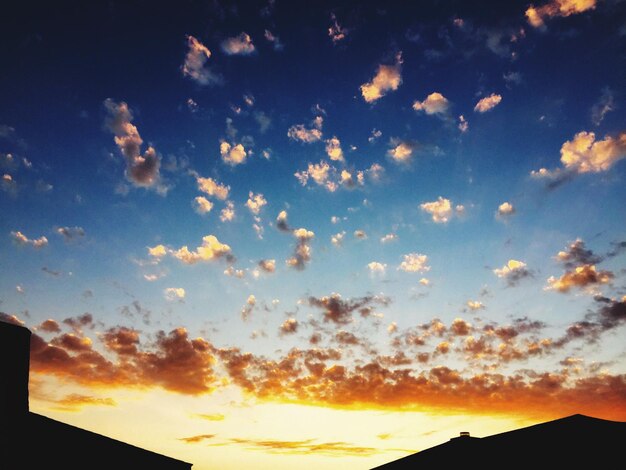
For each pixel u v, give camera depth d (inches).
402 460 588.7
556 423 433.7
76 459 531.5
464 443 510.9
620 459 378.0
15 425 441.7
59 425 530.0
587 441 401.7
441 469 522.6
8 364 431.8
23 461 460.1
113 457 573.9
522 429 458.3
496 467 459.8
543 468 414.9
